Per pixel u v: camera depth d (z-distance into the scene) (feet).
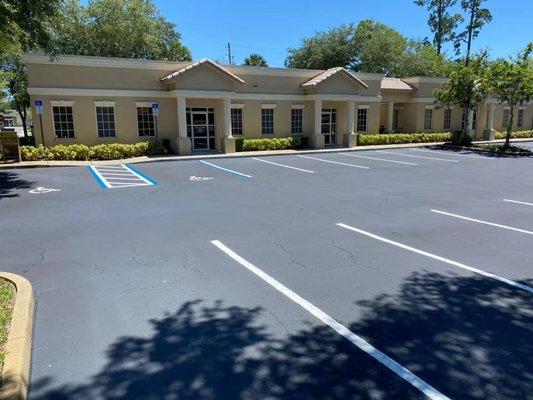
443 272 20.21
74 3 112.16
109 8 116.67
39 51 63.98
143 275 19.69
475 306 16.79
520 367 12.87
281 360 13.26
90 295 17.58
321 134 87.61
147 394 11.71
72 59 66.44
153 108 70.13
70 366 12.88
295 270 20.38
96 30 115.75
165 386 12.04
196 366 12.94
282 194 39.68
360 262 21.48
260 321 15.57
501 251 23.22
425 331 14.94
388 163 64.03
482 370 12.75
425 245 24.25
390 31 149.07
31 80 64.54
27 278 19.33
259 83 83.10
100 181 46.98
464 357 13.41
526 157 73.05
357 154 77.66
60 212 32.35
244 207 34.12
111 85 69.97
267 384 12.14
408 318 15.84
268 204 35.27
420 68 148.36
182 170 55.98
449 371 12.71
